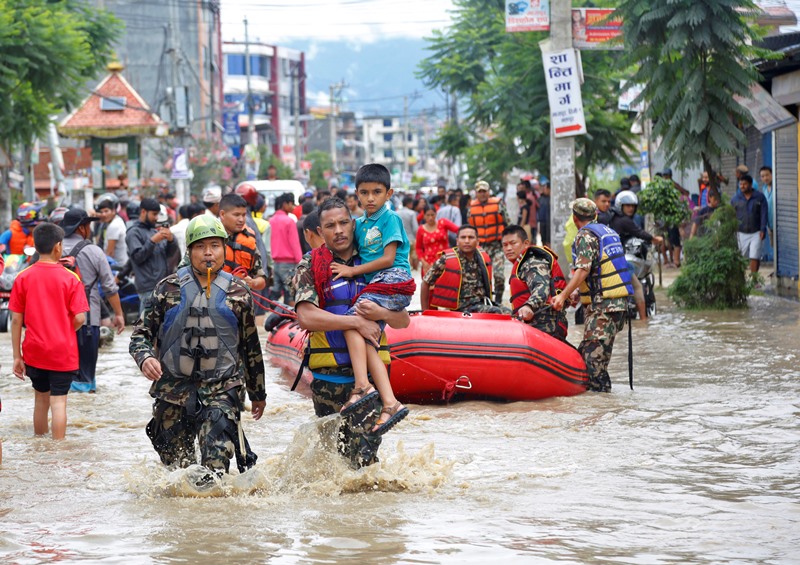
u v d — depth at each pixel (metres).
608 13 35.16
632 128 47.22
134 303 31.56
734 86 30.08
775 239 34.06
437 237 32.06
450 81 66.88
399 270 12.04
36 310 15.39
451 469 12.48
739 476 12.38
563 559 9.20
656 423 15.78
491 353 17.58
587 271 18.77
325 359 12.07
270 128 192.88
